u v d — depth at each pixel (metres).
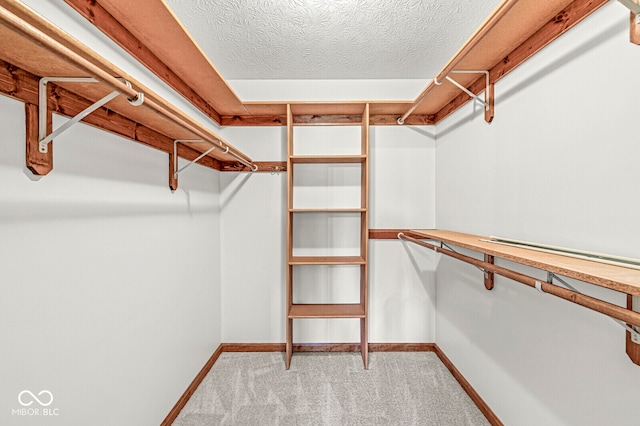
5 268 0.81
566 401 1.13
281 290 2.62
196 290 2.10
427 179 2.62
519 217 1.44
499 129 1.61
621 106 0.93
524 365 1.38
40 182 0.92
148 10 1.23
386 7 1.63
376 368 2.31
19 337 0.85
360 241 2.59
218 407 1.84
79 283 1.06
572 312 1.10
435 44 2.01
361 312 2.37
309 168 2.62
